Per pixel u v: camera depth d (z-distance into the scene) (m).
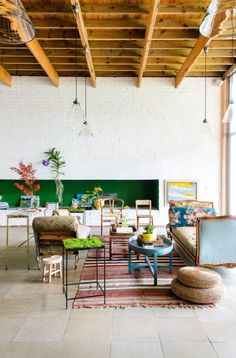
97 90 7.17
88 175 7.25
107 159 7.24
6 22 2.84
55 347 2.35
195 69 6.84
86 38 4.93
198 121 7.21
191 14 4.66
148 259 4.49
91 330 2.60
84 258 4.74
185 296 3.15
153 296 3.29
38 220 4.11
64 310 2.97
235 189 7.00
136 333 2.56
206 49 5.08
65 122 7.20
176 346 2.38
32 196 6.55
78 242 3.29
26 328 2.63
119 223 5.34
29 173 6.50
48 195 7.73
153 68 6.78
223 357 2.24
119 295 3.31
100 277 3.89
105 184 7.84
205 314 2.90
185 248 4.31
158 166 7.25
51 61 6.34
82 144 7.22
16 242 5.73
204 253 3.70
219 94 7.20
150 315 2.88
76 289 3.49
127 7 4.44
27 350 2.32
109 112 7.20
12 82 7.17
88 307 3.03
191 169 7.27
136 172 7.26
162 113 7.20
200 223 3.67
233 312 2.94
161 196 7.28
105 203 7.73
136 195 7.88
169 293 3.38
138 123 7.21
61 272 3.96
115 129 7.21
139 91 7.18
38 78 7.17
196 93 7.19
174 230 5.13
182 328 2.64
